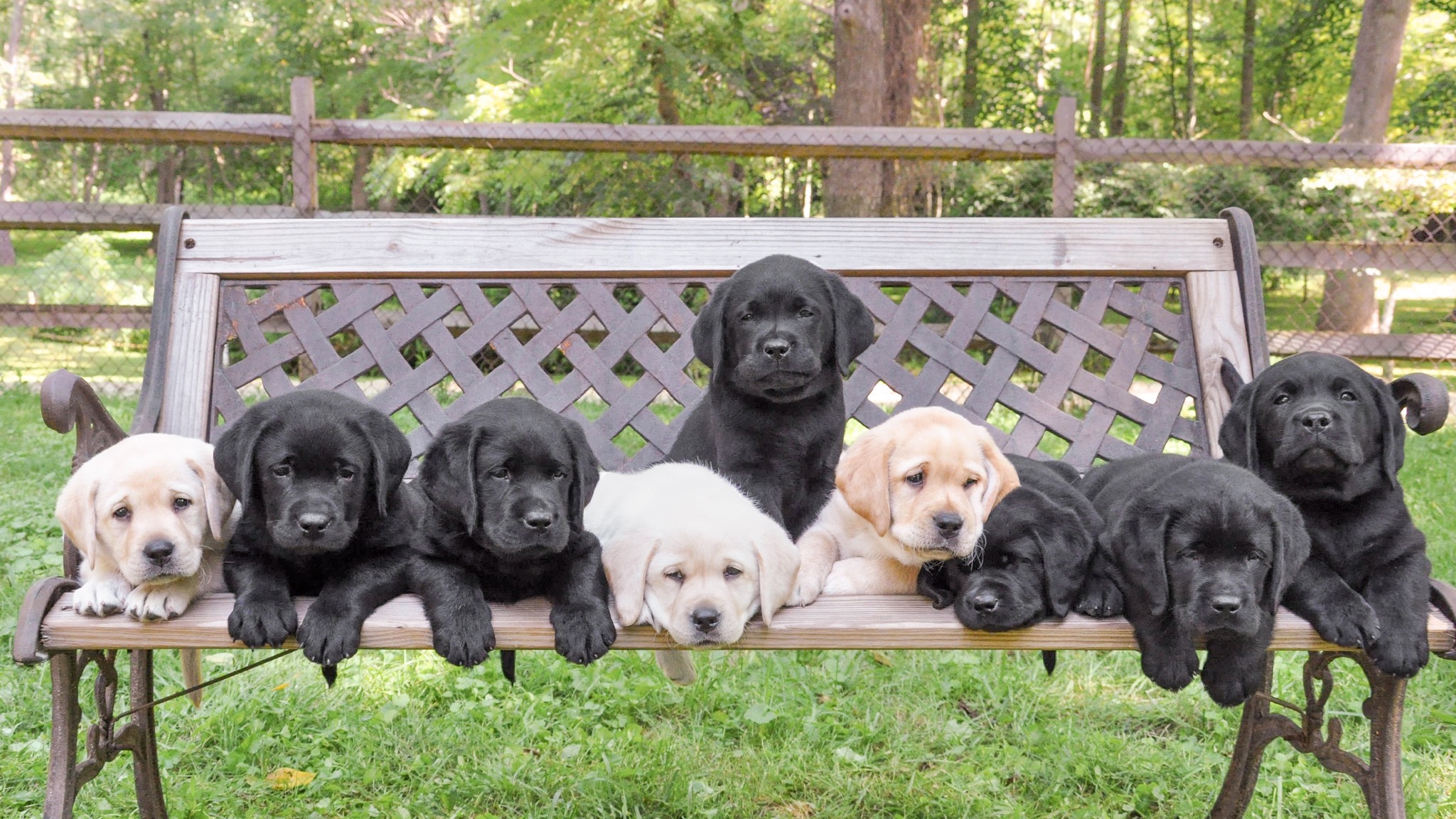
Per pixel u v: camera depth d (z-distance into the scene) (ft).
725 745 13.78
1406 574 9.48
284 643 8.60
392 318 31.37
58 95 85.71
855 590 10.03
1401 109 68.13
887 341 13.39
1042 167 38.19
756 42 50.62
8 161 71.97
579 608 8.82
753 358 10.71
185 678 11.65
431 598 8.82
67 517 8.77
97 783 12.25
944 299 13.56
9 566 18.20
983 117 67.00
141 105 86.02
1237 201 37.96
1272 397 10.36
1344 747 13.64
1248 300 13.07
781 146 25.20
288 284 13.14
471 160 40.09
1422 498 22.88
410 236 13.35
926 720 14.33
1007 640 9.06
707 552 9.00
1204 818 12.14
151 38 83.25
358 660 15.78
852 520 10.48
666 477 10.39
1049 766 13.06
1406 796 12.12
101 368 37.06
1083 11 82.12
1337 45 72.59
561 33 42.06
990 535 9.37
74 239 45.09
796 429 11.44
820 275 11.39
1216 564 8.67
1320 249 32.22
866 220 13.64
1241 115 75.31
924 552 9.37
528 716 14.11
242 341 12.87
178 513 8.73
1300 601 9.16
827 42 56.03
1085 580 9.30
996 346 13.44
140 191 76.48
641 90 46.19
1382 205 37.06
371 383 30.09
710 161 41.63
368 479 9.18
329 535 8.64
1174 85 79.25
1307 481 9.98
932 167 38.34
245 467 8.79
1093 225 13.62
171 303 12.56
